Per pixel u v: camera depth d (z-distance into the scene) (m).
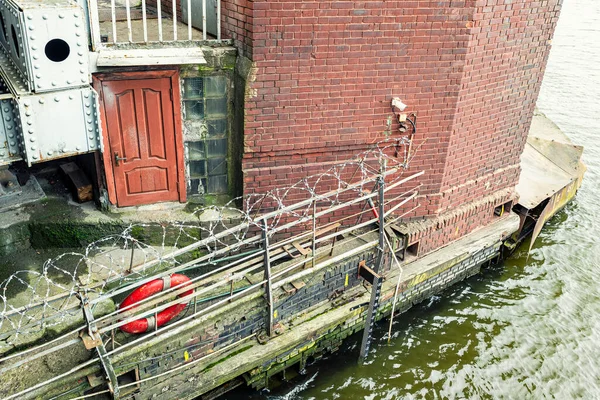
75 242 6.79
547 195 9.79
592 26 28.58
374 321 7.55
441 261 7.90
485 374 7.53
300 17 5.95
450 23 6.39
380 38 6.30
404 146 7.11
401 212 7.65
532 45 7.39
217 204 7.20
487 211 8.61
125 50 6.06
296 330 6.62
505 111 7.77
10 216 6.68
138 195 6.98
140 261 6.53
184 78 6.47
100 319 4.74
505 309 8.73
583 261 10.11
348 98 6.58
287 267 6.23
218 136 6.96
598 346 8.13
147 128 6.61
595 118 17.36
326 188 7.14
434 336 8.09
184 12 7.64
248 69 6.14
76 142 5.20
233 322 6.07
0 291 5.91
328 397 7.02
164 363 5.63
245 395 6.86
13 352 5.24
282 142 6.65
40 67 4.69
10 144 5.10
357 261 7.05
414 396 7.14
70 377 4.98
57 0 4.82
